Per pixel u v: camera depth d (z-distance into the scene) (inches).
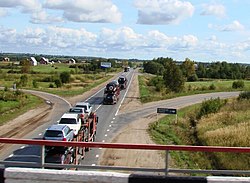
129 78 4940.9
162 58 6914.4
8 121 1620.3
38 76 4586.6
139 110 2128.4
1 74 4635.8
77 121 1072.8
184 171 244.5
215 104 2068.2
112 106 2246.6
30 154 1007.0
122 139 1327.5
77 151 824.3
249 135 1253.1
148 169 245.9
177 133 1514.5
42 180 246.8
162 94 3051.2
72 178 245.0
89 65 7121.1
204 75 5935.0
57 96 2696.9
